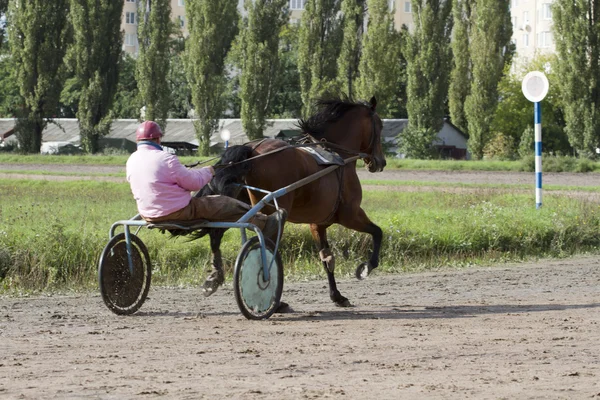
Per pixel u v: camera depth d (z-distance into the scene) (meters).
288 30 84.38
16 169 47.53
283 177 9.56
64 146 67.69
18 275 12.53
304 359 7.15
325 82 61.38
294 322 9.38
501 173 44.12
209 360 7.09
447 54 61.41
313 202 9.99
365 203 23.94
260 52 61.81
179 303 10.93
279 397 5.69
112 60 66.88
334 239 15.45
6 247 13.05
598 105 56.16
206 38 62.81
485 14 60.28
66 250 13.27
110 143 71.44
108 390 5.89
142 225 9.44
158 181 9.12
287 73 81.88
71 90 85.44
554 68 57.22
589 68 56.16
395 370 6.70
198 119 63.06
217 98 63.16
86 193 27.61
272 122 63.09
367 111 11.26
